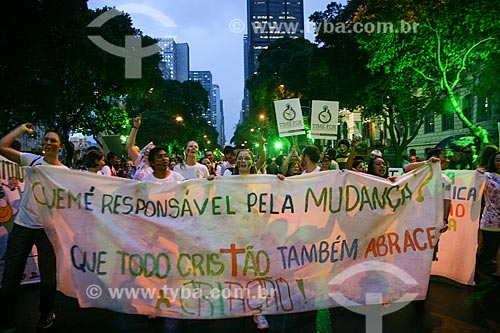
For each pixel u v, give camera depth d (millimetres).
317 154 5555
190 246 4285
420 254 4625
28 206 4305
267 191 4457
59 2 13602
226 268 4297
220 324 4531
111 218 4277
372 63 18219
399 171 9805
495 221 5883
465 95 26609
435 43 16844
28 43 13359
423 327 4340
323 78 27453
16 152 4586
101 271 4199
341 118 51312
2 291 4164
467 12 15133
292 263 4402
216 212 4375
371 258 4562
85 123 28812
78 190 4293
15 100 16594
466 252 5699
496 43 16047
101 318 4684
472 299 5184
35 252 5953
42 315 4344
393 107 25406
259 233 4398
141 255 4234
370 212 4598
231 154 8688
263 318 4387
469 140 17891
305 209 4500
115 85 26312
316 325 4422
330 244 4496
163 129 55094
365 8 19438
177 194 4371
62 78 22516
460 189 5891
